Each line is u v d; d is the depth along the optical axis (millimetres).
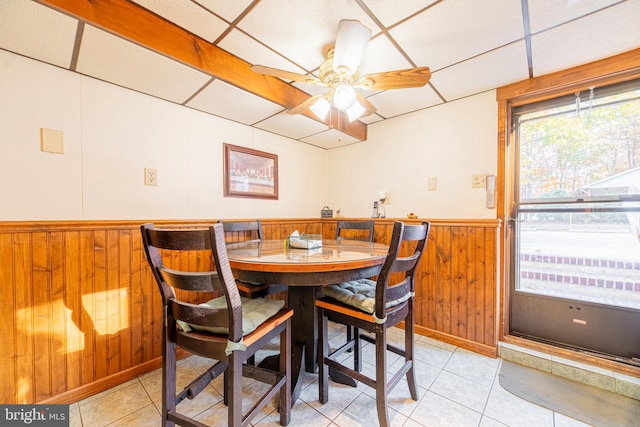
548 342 2002
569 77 1827
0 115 1388
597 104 1834
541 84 1925
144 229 1097
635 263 1724
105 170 1737
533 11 1325
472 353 2094
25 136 1458
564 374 1765
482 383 1707
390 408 1478
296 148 3084
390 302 1355
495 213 2141
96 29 1252
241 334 1033
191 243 977
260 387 1689
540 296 2037
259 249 1731
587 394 1600
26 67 1461
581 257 1898
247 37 1546
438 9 1314
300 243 1742
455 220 2221
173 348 1169
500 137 2109
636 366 1679
